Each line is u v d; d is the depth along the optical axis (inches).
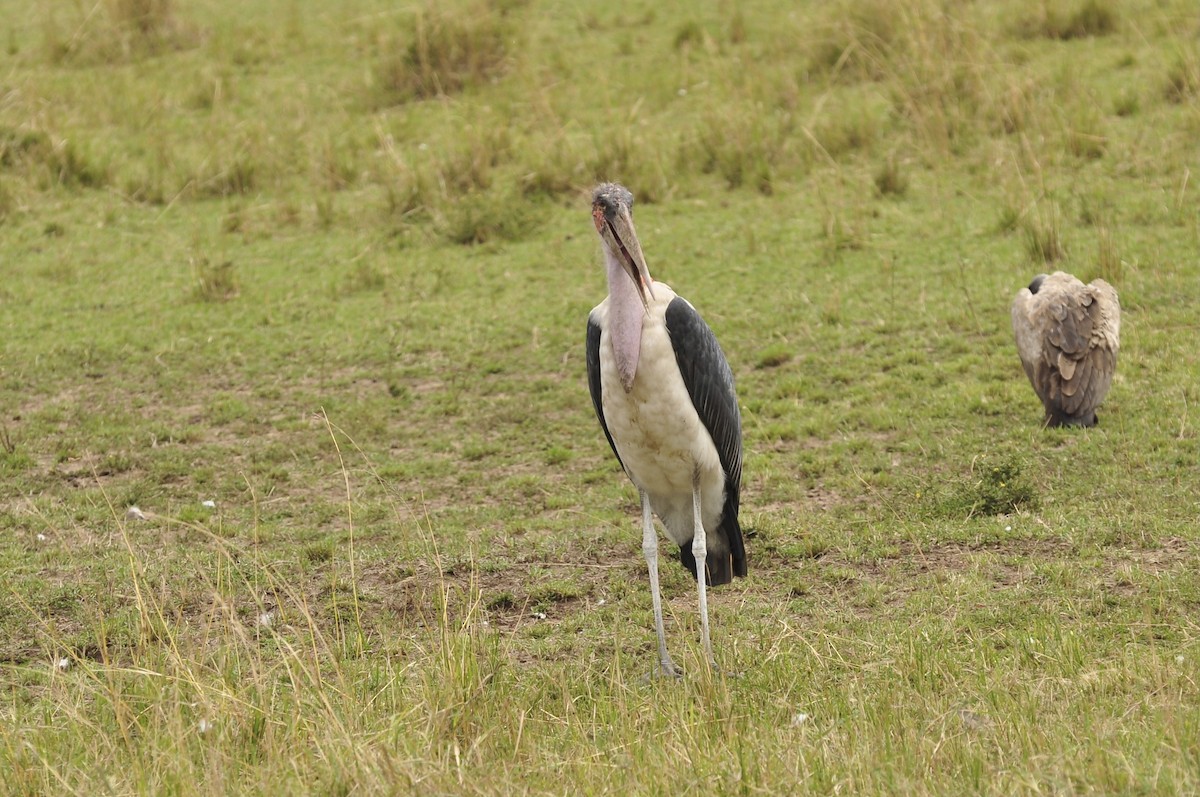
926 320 869.2
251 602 592.7
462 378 867.4
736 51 1444.4
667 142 1249.4
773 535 627.8
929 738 408.2
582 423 796.0
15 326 974.4
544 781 401.4
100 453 778.8
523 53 1464.1
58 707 478.0
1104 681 449.1
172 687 471.5
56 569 631.2
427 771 397.7
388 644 526.0
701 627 529.7
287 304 1003.3
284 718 454.6
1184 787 358.6
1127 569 551.8
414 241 1122.7
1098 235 954.1
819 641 519.2
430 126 1346.0
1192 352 770.2
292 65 1545.3
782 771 392.5
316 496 720.3
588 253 1071.0
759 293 950.4
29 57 1603.1
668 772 398.3
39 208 1214.3
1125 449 666.8
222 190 1258.0
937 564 585.6
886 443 720.3
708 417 514.6
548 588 597.3
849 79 1344.7
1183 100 1160.2
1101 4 1360.7
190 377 888.9
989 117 1189.7
